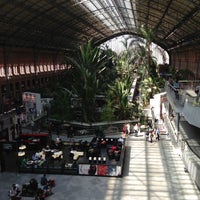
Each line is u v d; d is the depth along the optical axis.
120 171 17.78
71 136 25.58
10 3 27.62
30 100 30.84
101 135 25.22
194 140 17.98
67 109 28.83
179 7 27.83
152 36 40.59
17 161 19.06
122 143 22.47
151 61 42.66
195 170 13.52
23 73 42.53
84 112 27.72
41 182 16.39
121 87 29.06
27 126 28.27
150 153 21.86
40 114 30.23
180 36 44.38
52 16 37.78
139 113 30.09
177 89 21.70
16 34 37.34
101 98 34.34
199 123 14.23
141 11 38.78
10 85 38.28
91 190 16.20
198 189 16.19
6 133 23.06
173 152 21.94
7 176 18.30
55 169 18.62
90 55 29.83
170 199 15.12
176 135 20.44
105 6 40.72
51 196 15.52
